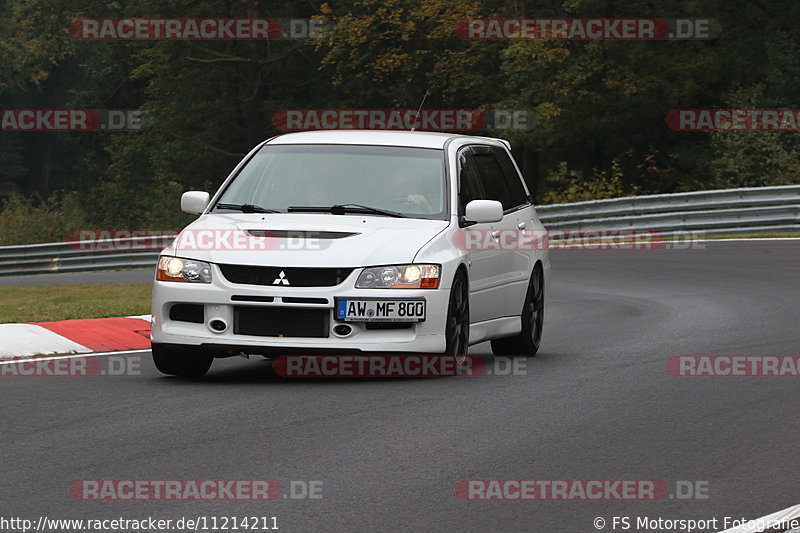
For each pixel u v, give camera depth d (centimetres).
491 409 2978
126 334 4494
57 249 12006
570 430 2742
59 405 3016
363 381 3419
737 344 4275
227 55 17625
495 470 2345
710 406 3067
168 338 3369
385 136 3869
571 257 8931
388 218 3550
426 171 3706
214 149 18212
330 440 2597
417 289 3341
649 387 3353
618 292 6619
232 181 3759
